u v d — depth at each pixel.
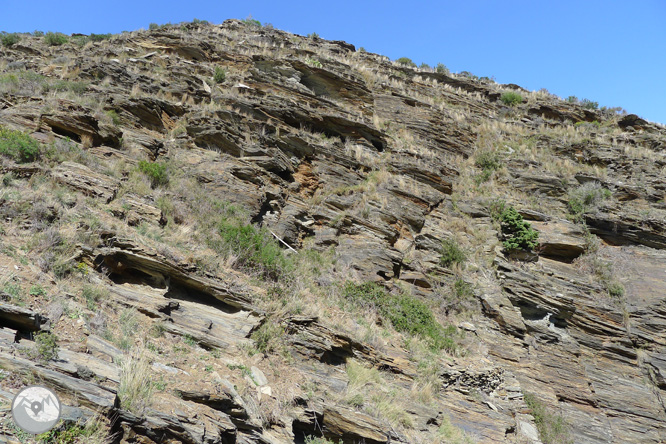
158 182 13.79
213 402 6.64
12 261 7.62
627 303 17.69
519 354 14.45
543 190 23.14
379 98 29.03
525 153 27.31
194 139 17.78
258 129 19.47
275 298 10.72
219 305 9.84
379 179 20.30
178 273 9.34
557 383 14.13
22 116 13.33
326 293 12.94
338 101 27.50
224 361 8.09
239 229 12.61
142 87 19.83
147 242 9.77
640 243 21.00
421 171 21.55
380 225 17.08
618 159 26.89
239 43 32.69
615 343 16.12
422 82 35.69
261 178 16.86
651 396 14.80
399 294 14.72
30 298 6.94
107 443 4.83
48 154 11.84
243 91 22.75
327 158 20.17
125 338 7.16
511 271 17.06
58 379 5.06
